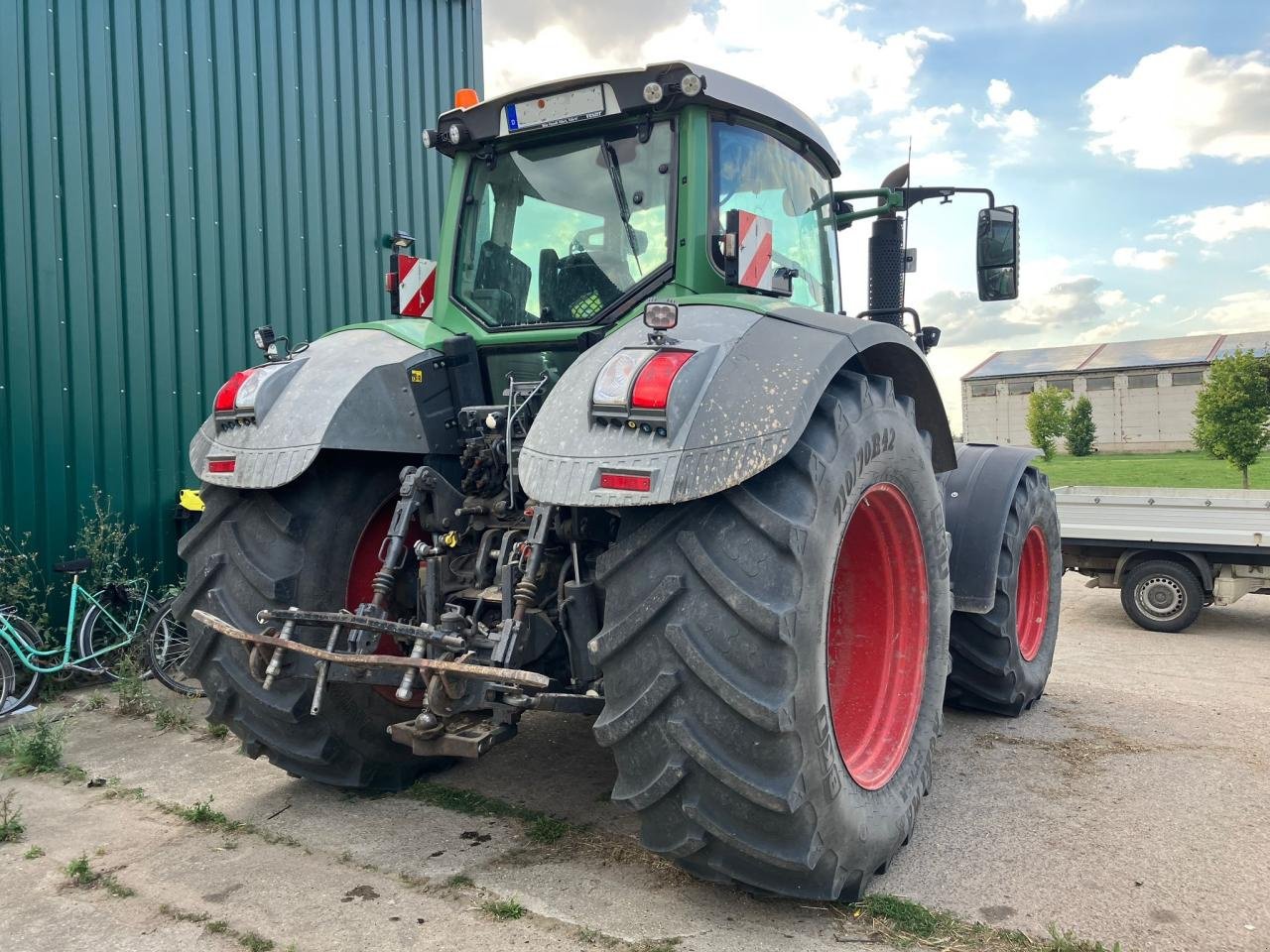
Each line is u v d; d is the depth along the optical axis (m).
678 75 2.80
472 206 3.33
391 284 4.13
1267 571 6.64
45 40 5.11
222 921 2.41
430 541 3.17
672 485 2.11
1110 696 4.74
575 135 3.10
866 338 2.52
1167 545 6.86
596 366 2.40
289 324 6.40
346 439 2.88
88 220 5.30
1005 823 3.06
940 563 3.08
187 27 5.80
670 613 2.19
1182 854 2.81
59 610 5.15
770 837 2.21
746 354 2.30
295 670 2.83
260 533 3.00
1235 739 3.97
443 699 2.41
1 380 4.94
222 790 3.38
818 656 2.21
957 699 4.39
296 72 6.46
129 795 3.34
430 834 2.97
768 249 2.89
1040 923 2.40
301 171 6.49
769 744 2.12
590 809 3.17
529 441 2.35
